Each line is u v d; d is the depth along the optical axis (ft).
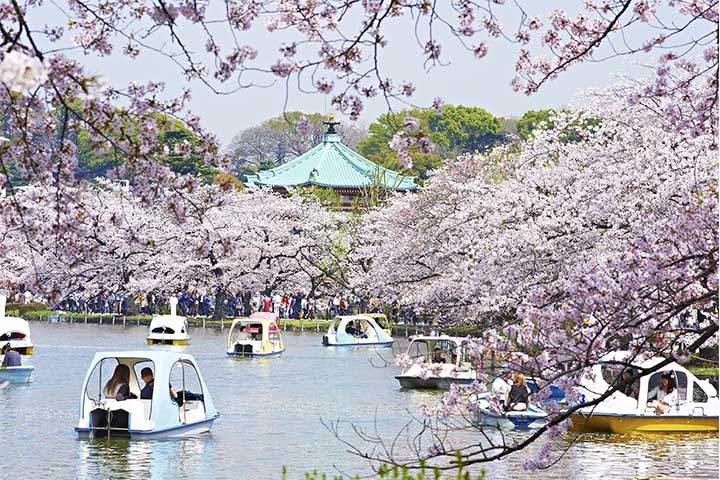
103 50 55.67
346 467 112.27
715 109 73.72
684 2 71.51
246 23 57.93
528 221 186.29
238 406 164.66
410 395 180.75
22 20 46.91
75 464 113.19
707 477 105.91
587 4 72.79
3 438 128.77
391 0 55.42
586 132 206.18
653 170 165.48
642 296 68.18
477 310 205.87
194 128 58.95
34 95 51.72
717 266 64.59
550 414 71.46
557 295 73.67
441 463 111.86
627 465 112.27
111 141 55.11
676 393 133.18
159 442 126.82
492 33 59.82
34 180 56.75
